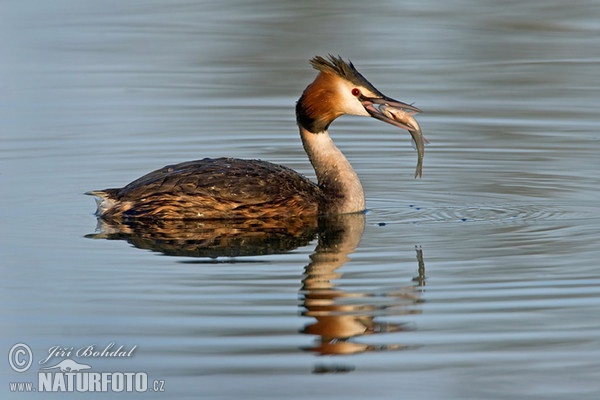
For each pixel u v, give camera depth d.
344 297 10.77
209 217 13.32
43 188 14.93
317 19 24.94
